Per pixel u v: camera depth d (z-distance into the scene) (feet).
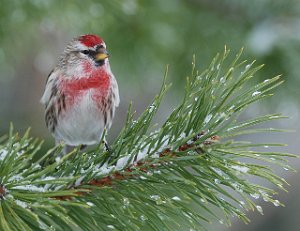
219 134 18.60
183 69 42.11
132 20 40.91
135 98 62.28
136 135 19.21
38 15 38.14
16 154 17.56
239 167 18.21
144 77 43.14
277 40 39.60
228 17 41.52
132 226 18.40
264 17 40.93
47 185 18.49
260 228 52.90
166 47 41.91
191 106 19.24
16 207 16.46
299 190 54.19
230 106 18.86
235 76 39.99
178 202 18.78
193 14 41.50
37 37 43.21
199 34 41.55
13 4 37.50
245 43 40.01
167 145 19.16
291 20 40.63
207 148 18.57
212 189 18.72
